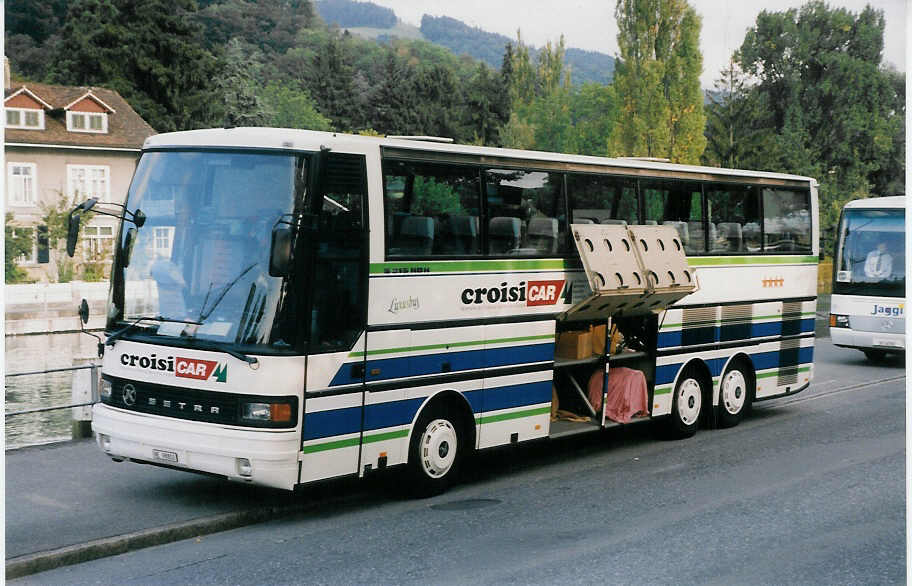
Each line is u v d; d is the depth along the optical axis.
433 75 118.56
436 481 10.66
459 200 10.68
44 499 9.85
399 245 9.99
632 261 12.40
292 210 9.07
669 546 8.82
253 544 8.81
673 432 14.16
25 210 59.44
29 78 91.75
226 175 9.33
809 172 63.16
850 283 22.28
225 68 86.00
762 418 16.16
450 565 8.20
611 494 10.87
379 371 9.80
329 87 116.69
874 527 9.51
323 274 9.23
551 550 8.66
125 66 73.06
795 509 10.19
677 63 54.91
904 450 13.32
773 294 15.83
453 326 10.60
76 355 32.06
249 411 8.88
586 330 12.62
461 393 10.76
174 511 9.48
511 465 12.52
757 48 81.12
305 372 9.05
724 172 14.66
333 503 10.35
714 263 14.54
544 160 11.75
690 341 14.20
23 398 24.81
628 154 56.31
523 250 11.48
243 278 9.10
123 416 9.49
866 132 76.88
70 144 60.50
